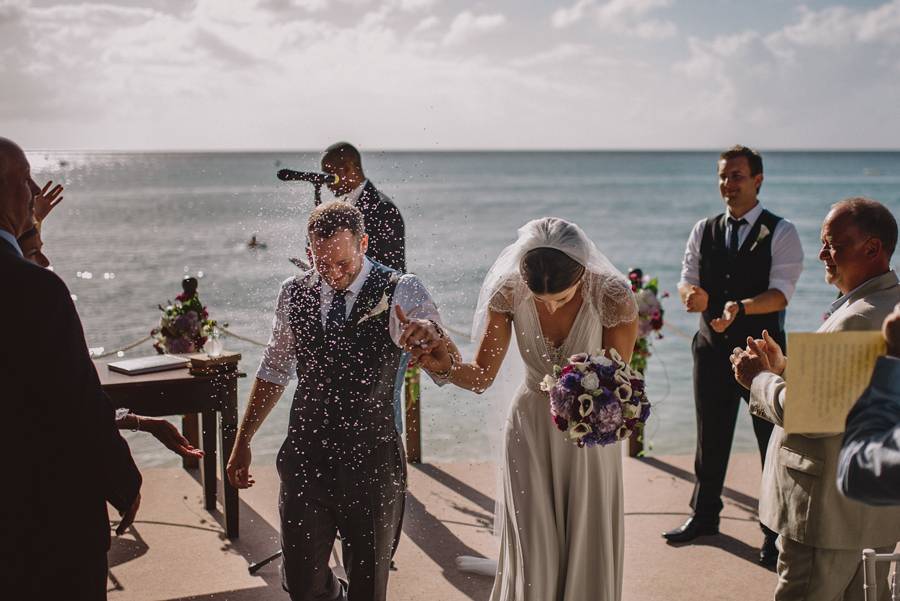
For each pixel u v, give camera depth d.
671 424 6.45
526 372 2.57
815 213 36.47
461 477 4.52
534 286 2.24
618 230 29.17
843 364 1.35
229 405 3.50
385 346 2.24
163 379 3.35
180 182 65.75
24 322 1.57
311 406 2.24
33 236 1.92
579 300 2.46
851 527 2.09
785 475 2.21
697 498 3.68
